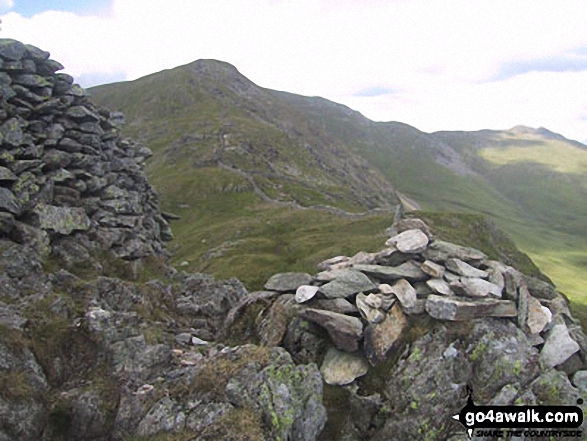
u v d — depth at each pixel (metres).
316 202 170.38
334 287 16.91
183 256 103.56
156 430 12.00
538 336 15.15
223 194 172.50
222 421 11.74
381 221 105.62
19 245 17.23
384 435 13.61
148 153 29.89
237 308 18.98
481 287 15.79
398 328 15.32
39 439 11.76
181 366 14.45
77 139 22.17
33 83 20.33
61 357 13.75
